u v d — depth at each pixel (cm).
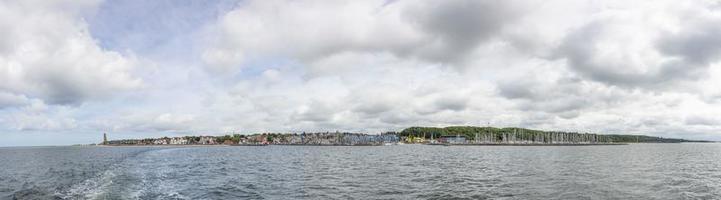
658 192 4103
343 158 12275
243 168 7650
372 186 4584
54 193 3828
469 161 9994
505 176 5688
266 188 4453
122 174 5800
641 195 3909
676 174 6094
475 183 4812
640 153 17175
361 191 4194
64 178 5388
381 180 5200
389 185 4662
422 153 17438
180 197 3703
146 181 4919
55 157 12925
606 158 11850
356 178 5494
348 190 4272
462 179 5275
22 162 9781
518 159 11125
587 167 7600
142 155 14662
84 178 5244
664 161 10106
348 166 8100
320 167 7819
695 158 12106
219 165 8612
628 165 8288
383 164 8750
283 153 18562
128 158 11750
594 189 4275
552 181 5006
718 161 10212
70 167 7669
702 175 5928
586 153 16988
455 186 4538
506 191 4134
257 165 8631
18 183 4928
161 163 9206
